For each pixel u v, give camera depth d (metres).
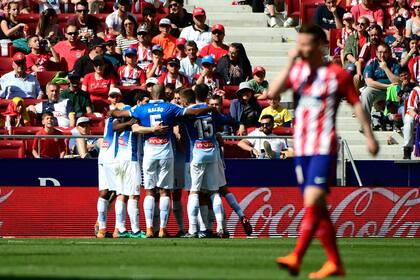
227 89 61.53
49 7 70.94
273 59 69.31
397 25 67.88
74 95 57.94
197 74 63.12
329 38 68.75
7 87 60.47
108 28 67.44
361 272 25.83
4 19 68.50
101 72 60.22
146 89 55.25
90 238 46.97
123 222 48.19
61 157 51.75
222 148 48.81
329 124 23.48
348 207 52.72
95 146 52.00
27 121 57.16
